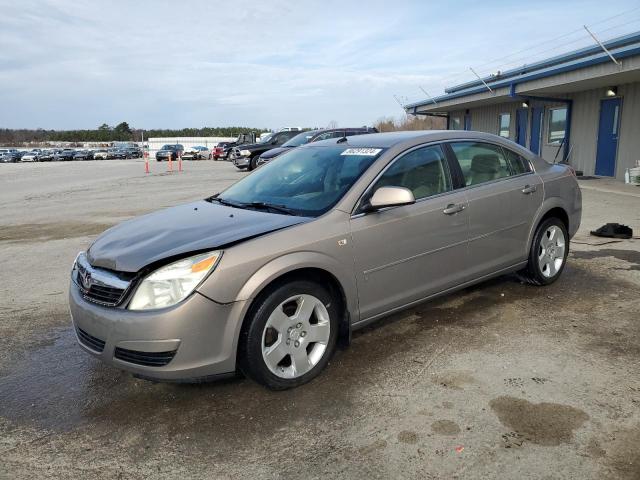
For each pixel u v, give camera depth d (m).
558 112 17.77
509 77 19.64
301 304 3.38
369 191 3.78
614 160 15.06
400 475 2.54
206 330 3.04
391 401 3.20
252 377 3.26
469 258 4.36
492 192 4.50
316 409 3.15
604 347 3.81
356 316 3.68
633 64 11.77
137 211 11.79
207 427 3.02
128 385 3.57
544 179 5.02
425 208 4.00
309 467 2.63
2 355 4.14
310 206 3.74
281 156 4.93
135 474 2.64
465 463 2.61
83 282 3.36
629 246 6.72
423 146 4.22
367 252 3.66
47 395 3.48
